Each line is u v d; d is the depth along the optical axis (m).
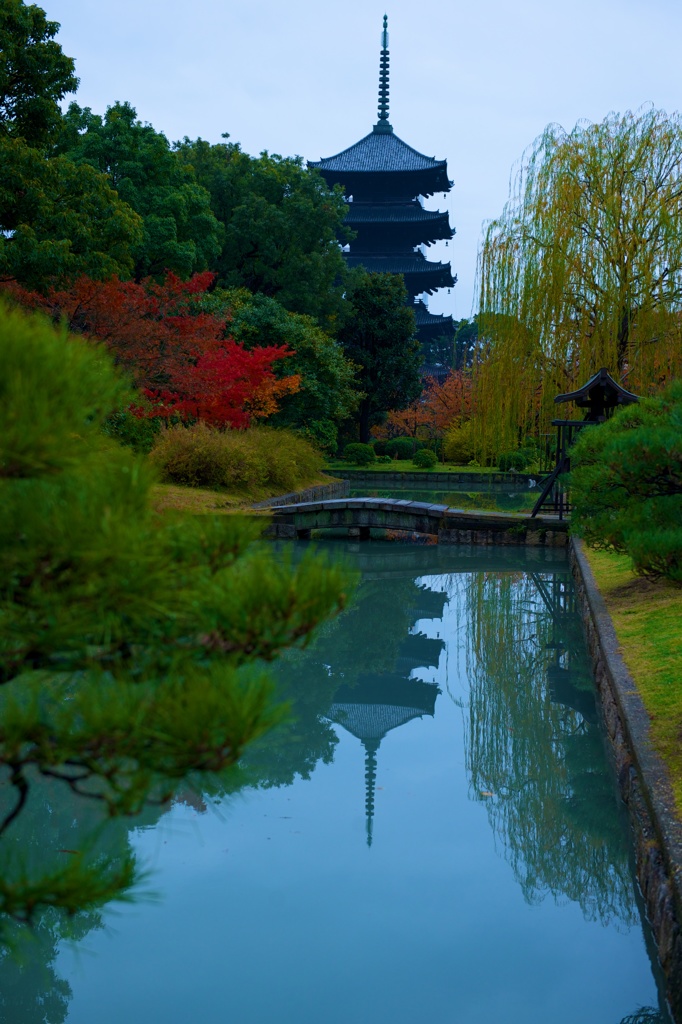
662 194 18.78
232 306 30.14
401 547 18.36
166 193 26.41
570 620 11.68
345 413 35.28
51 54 16.53
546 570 15.70
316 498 25.58
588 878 4.66
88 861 4.41
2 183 15.88
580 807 5.62
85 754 1.70
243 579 1.89
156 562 1.73
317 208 38.06
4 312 1.67
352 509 18.84
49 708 1.90
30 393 1.53
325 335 34.06
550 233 19.09
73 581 1.65
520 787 5.96
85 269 17.72
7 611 1.69
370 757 6.56
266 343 30.55
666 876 3.81
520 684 8.67
